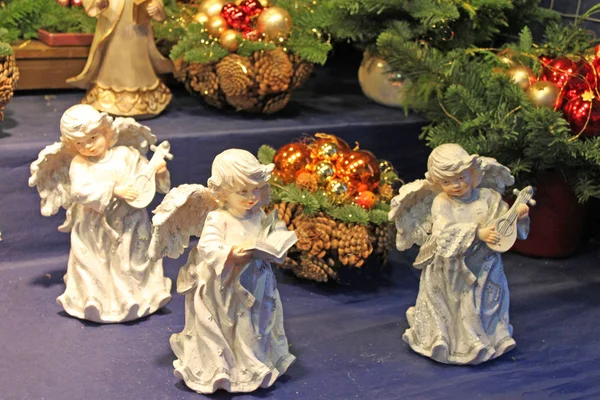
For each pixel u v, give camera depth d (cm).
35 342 150
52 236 185
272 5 212
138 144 163
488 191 151
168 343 152
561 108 172
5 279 173
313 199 170
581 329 166
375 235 173
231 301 136
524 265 195
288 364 143
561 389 144
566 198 189
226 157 132
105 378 140
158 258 139
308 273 175
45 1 229
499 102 173
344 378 145
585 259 200
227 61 202
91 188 151
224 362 136
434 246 148
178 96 234
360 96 242
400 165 219
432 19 195
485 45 234
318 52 202
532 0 218
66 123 150
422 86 180
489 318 151
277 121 211
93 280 157
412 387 143
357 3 199
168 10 227
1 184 179
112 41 198
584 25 214
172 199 135
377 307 172
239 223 135
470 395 141
